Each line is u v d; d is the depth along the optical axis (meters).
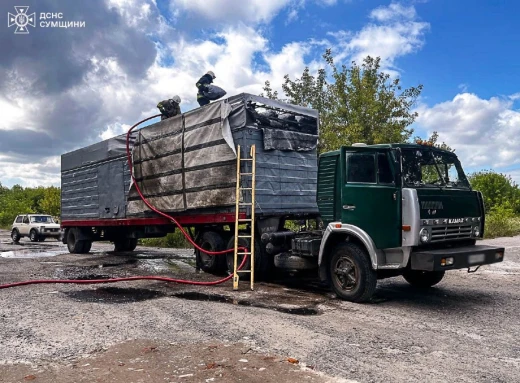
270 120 9.66
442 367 4.35
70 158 16.16
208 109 9.82
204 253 10.82
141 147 11.96
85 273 10.94
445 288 8.73
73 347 4.92
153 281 9.59
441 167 7.54
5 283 9.37
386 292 8.27
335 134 16.56
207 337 5.27
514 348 4.97
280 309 6.81
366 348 4.90
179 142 10.59
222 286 8.98
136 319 6.16
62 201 16.88
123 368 4.24
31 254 16.41
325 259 7.87
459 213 7.22
